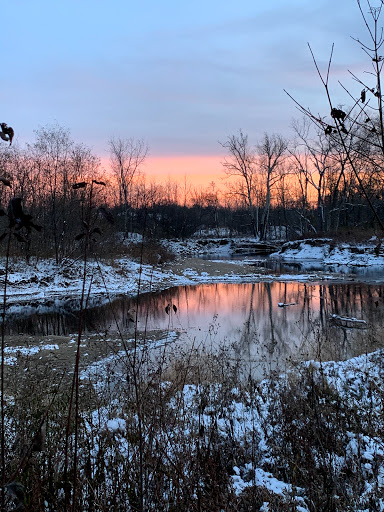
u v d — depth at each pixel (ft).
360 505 9.65
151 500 7.76
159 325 43.80
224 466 10.32
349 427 14.10
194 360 25.18
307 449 11.18
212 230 232.94
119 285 72.38
